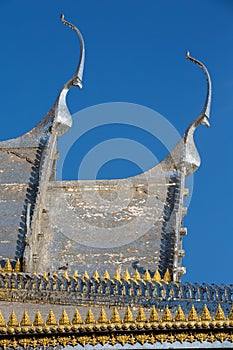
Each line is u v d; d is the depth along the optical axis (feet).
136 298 211.41
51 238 257.96
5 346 196.13
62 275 233.96
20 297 216.95
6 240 254.88
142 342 194.59
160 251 251.60
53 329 195.52
